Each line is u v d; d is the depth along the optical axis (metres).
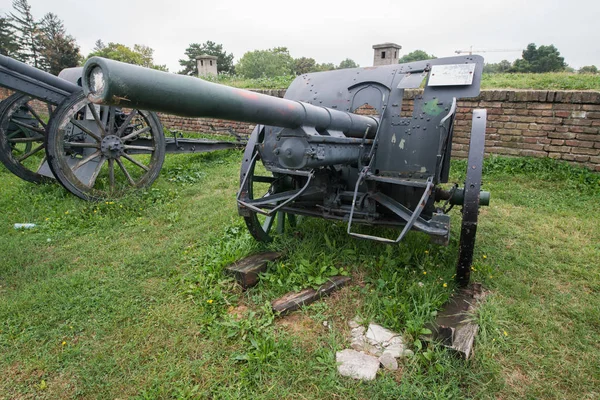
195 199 5.15
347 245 3.41
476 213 2.57
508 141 5.99
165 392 2.00
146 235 3.96
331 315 2.61
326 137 2.50
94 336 2.42
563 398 1.94
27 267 3.29
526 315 2.54
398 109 3.09
